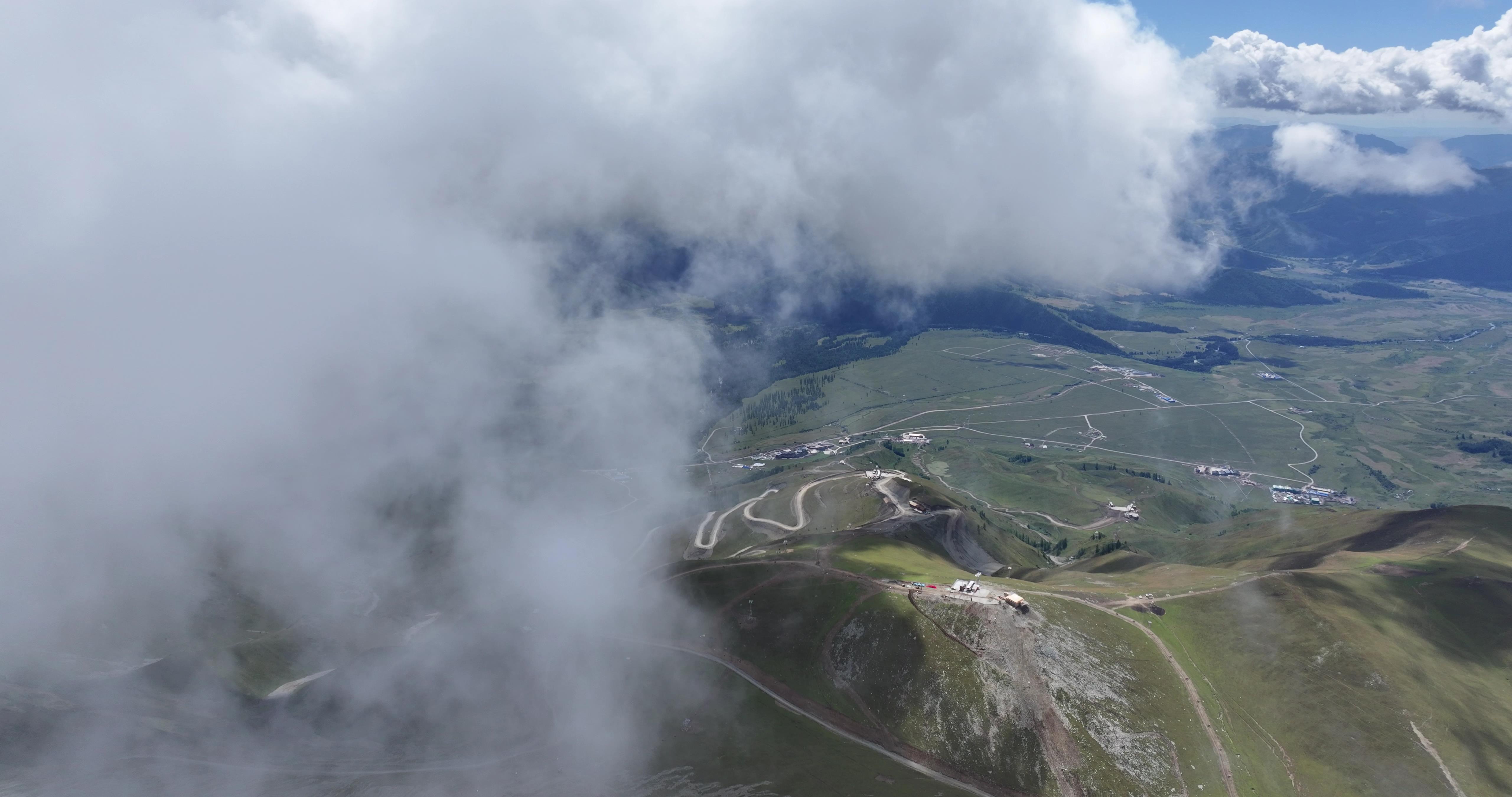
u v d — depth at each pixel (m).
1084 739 180.12
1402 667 192.25
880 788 179.12
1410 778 168.38
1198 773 173.38
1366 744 176.12
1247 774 173.38
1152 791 170.38
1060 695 188.38
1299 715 185.38
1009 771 178.75
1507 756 172.12
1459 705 184.12
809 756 191.00
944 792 177.00
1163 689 192.62
